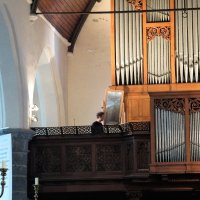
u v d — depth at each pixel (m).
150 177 26.95
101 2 36.09
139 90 30.91
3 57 27.62
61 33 35.22
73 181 27.80
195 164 26.27
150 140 26.77
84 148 27.94
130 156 27.39
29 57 29.38
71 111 36.25
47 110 34.78
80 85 36.38
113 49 31.45
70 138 27.97
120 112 29.52
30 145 28.17
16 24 27.83
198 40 31.12
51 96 34.66
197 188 27.27
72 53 36.59
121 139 27.73
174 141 26.48
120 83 31.16
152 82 31.02
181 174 26.64
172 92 26.59
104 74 36.34
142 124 27.19
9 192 26.62
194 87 30.75
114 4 31.75
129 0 31.69
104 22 36.50
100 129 27.83
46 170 27.97
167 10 30.00
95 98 36.22
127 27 31.53
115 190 27.58
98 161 27.75
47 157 28.03
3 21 27.06
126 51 31.34
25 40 28.88
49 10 32.19
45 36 32.19
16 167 27.05
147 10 30.17
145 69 31.09
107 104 29.69
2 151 27.39
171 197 29.64
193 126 26.47
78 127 28.00
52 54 33.53
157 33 31.33
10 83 27.81
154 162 26.45
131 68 31.17
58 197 29.41
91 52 36.50
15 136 27.25
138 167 27.03
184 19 31.33
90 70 36.47
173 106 26.61
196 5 31.41
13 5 27.55
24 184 27.17
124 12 30.20
